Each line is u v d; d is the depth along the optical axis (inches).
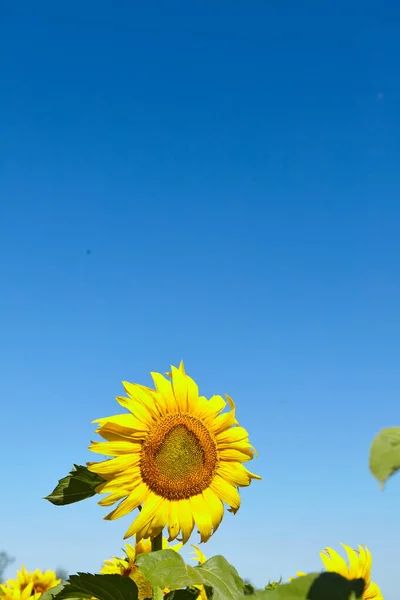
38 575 58.5
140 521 34.8
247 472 37.7
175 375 38.4
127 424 36.1
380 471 13.8
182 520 35.6
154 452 35.9
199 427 37.5
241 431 38.1
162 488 35.8
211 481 37.3
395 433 14.1
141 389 37.5
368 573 27.0
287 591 15.1
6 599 54.4
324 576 15.1
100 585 29.2
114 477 34.9
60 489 33.9
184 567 27.5
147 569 27.2
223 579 27.8
